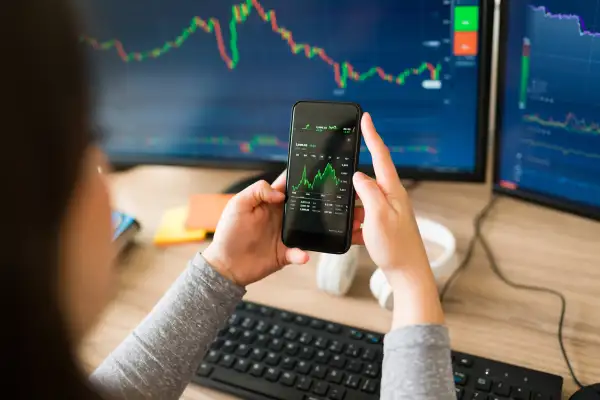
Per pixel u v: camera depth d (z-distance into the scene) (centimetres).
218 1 83
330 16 79
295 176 60
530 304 69
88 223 33
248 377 60
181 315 55
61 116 27
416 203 92
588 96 70
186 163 93
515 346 63
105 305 38
